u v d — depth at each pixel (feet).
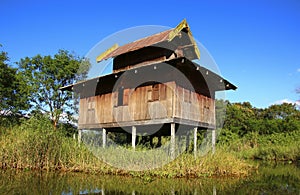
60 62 94.17
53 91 92.73
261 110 174.09
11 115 87.97
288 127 122.01
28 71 91.97
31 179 35.35
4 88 86.38
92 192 28.32
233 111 128.77
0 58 87.86
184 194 28.43
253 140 103.65
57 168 45.42
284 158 82.53
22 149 45.91
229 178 39.93
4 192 27.37
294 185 34.50
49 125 51.65
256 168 55.21
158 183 34.19
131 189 30.32
